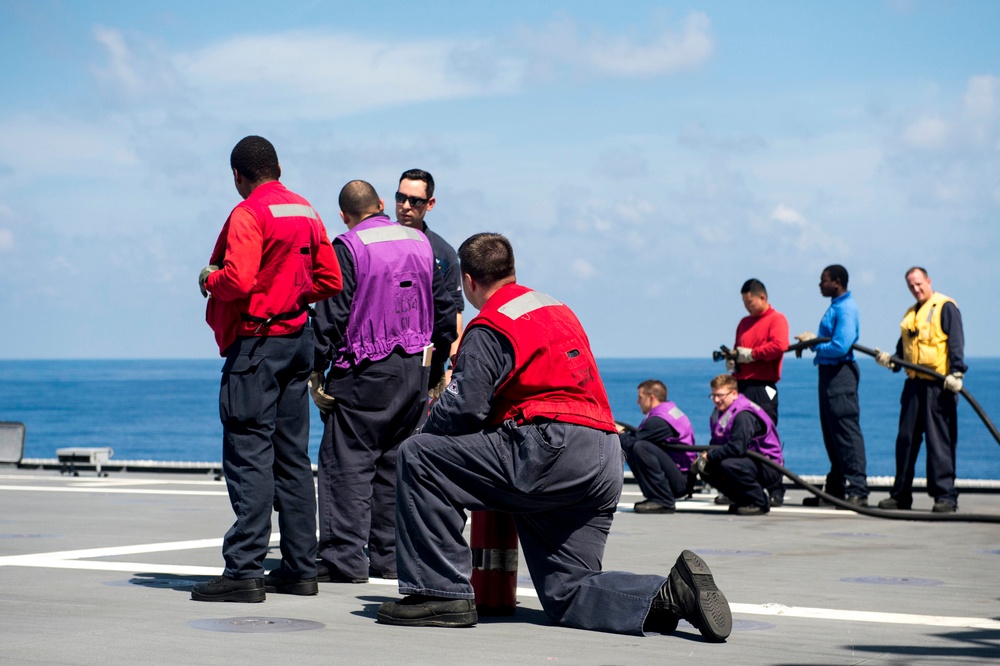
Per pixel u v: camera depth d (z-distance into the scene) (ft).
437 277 34.76
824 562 38.04
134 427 492.95
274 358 29.09
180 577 32.42
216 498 61.77
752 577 34.37
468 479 25.55
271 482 28.89
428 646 23.15
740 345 65.67
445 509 25.58
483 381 25.38
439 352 35.55
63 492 65.77
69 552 38.29
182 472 85.25
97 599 28.32
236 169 30.17
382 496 34.32
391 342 33.40
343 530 33.06
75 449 85.56
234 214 28.71
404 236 34.24
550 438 25.31
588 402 26.02
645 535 46.88
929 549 42.14
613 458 26.02
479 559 27.40
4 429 91.50
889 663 21.83
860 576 34.63
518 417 25.55
